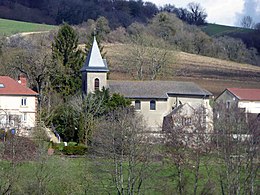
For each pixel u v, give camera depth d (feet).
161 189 177.88
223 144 182.50
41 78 295.07
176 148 182.80
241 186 181.68
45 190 172.04
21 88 254.27
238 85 371.97
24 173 173.06
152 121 283.59
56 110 256.32
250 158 181.16
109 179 179.52
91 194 178.50
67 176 179.93
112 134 181.88
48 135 232.12
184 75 387.55
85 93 281.33
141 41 386.32
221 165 184.65
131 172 173.78
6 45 367.45
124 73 370.32
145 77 370.73
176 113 249.34
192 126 199.72
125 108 230.48
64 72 301.43
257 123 194.18
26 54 313.73
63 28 321.52
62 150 207.51
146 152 179.42
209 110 231.30
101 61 285.43
